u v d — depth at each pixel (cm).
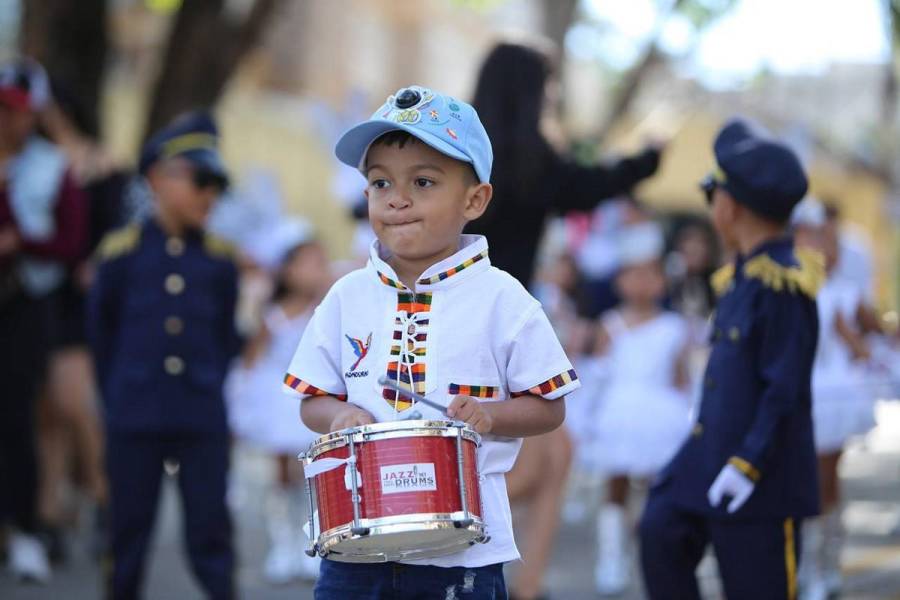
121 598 1046
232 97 3534
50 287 1265
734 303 830
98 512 1353
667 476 842
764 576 806
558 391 616
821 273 829
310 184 3741
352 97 2406
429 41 4675
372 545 591
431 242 609
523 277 973
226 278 1093
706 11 2602
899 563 1317
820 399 1227
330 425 620
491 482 620
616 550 1276
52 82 1367
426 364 611
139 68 3334
